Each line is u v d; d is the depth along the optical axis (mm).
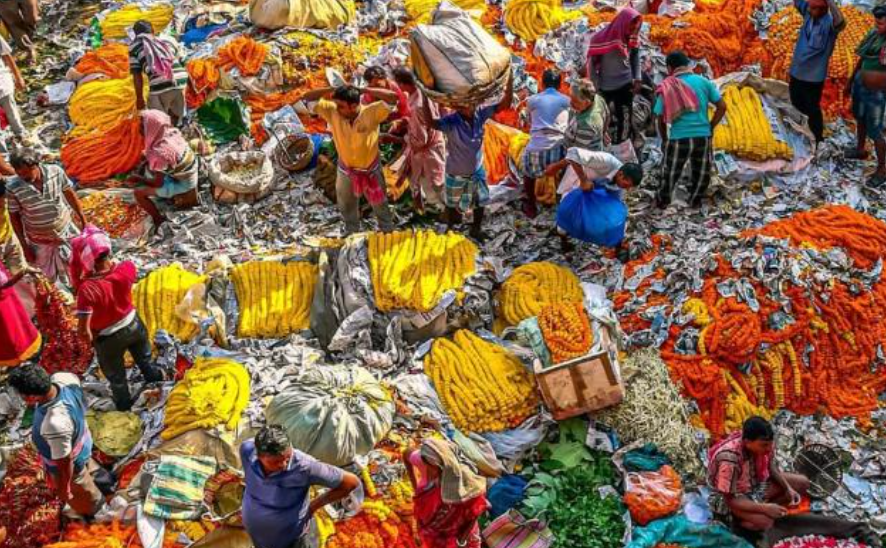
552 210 10492
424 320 8797
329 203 10703
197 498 7586
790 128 11117
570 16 12852
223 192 10594
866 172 10852
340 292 8930
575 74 12008
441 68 8891
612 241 9422
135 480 7730
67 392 7055
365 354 8648
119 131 11281
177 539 7434
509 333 8875
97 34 13484
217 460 7789
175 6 13695
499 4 13156
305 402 7809
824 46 10453
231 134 11445
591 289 9266
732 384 8641
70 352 8922
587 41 12211
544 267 9492
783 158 10789
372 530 7465
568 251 9875
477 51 8938
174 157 10047
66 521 7652
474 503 6875
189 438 7852
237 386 8203
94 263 7711
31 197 9039
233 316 8977
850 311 8992
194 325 8836
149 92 10992
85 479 7363
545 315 8648
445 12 9320
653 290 9234
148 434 8086
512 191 10602
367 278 8961
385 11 13008
